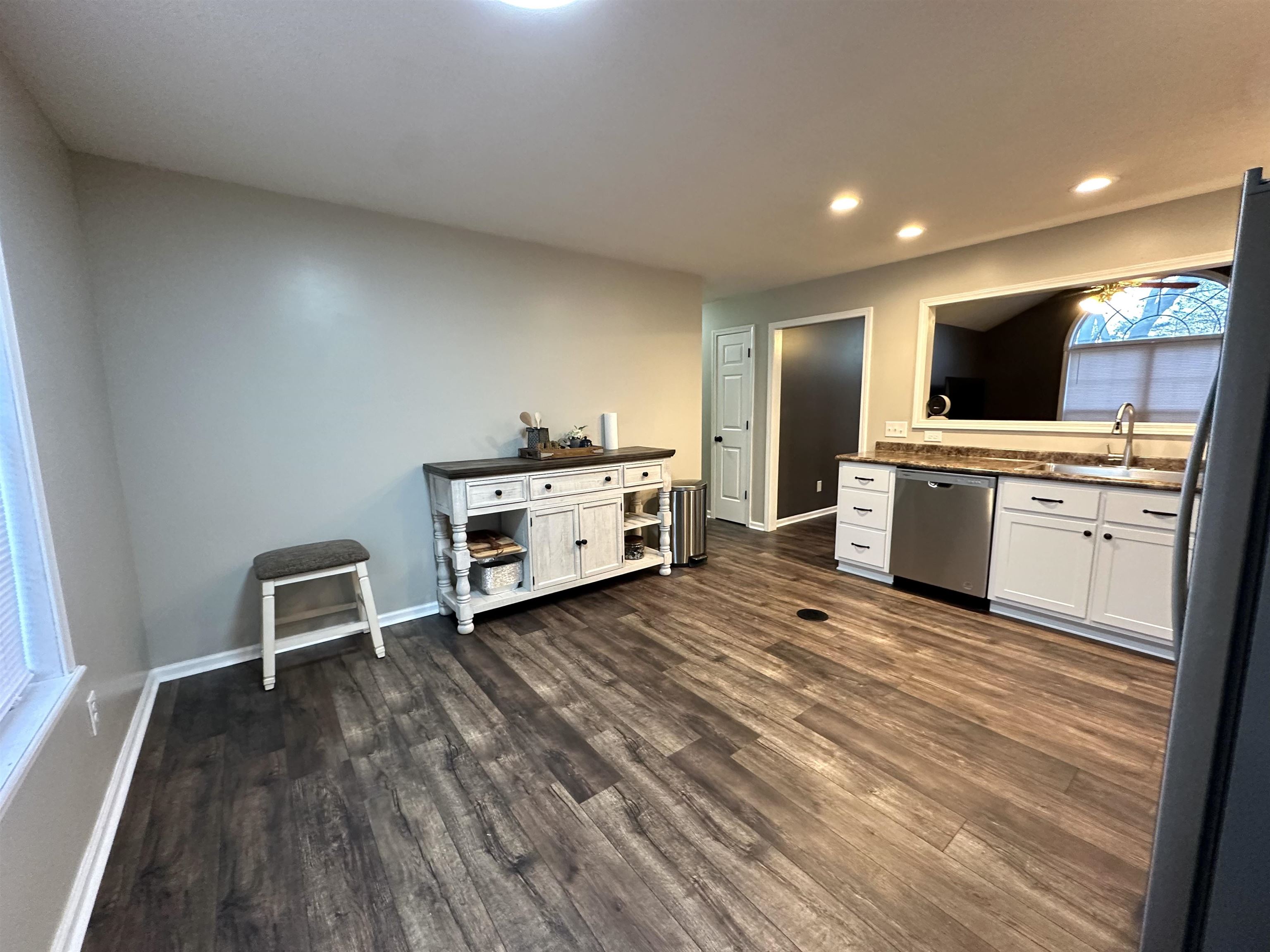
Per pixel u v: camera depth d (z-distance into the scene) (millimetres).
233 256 2453
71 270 1909
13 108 1525
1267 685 818
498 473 2902
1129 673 2385
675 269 4188
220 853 1485
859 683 2332
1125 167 2373
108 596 1881
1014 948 1200
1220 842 882
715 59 1582
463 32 1440
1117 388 3094
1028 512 2867
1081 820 1565
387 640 2836
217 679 2443
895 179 2479
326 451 2779
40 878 1151
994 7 1370
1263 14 1394
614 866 1436
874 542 3641
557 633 2896
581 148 2137
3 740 1158
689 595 3459
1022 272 3330
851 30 1458
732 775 1774
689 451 4523
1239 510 826
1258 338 796
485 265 3244
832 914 1292
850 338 5965
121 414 2242
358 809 1646
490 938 1244
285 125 1927
